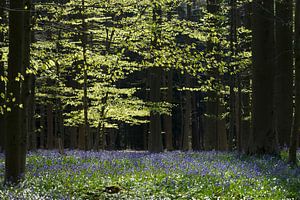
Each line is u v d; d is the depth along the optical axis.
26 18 10.91
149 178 11.13
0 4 13.99
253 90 18.41
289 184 11.21
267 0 18.03
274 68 18.23
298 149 21.64
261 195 9.77
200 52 10.80
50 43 18.38
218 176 11.53
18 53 10.18
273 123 18.12
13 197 8.56
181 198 9.44
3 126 23.72
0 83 21.11
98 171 12.33
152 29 11.58
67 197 8.89
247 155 18.34
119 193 9.62
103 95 23.08
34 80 22.91
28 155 19.08
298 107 15.50
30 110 23.50
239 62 20.70
